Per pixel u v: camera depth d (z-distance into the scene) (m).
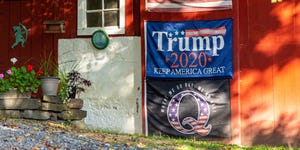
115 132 9.15
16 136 6.37
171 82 9.70
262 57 9.38
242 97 9.44
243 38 9.45
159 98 9.71
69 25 10.26
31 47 10.52
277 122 9.26
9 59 10.63
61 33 10.30
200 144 8.14
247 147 8.72
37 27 10.51
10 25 10.68
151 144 7.11
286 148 8.88
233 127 9.41
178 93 9.66
